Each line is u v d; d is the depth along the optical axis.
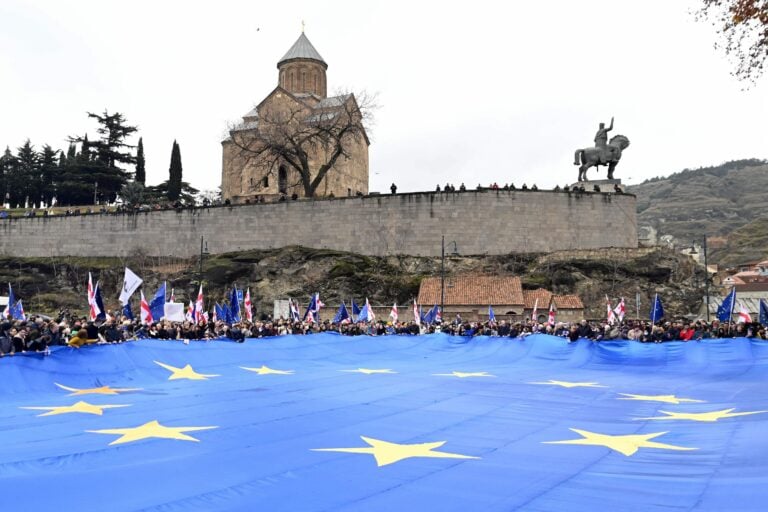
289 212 69.50
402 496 9.37
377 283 62.62
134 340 26.20
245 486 9.89
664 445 12.88
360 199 67.44
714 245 185.00
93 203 118.94
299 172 78.31
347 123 79.62
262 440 13.35
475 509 8.73
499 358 32.62
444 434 14.12
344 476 10.49
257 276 66.00
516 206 65.50
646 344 29.62
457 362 31.62
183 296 66.50
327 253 65.94
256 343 29.23
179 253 72.50
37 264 75.25
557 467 11.10
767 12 20.53
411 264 64.94
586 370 27.91
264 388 21.45
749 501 8.69
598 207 67.00
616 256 64.12
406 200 66.25
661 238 175.12
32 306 69.12
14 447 12.50
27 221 79.19
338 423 15.34
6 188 132.75
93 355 22.39
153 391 20.58
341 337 33.28
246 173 86.69
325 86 97.25
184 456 11.84
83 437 13.51
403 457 11.88
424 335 35.62
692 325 35.91
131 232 74.50
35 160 133.00
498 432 14.38
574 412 17.08
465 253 64.94
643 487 9.70
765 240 173.12
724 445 12.48
